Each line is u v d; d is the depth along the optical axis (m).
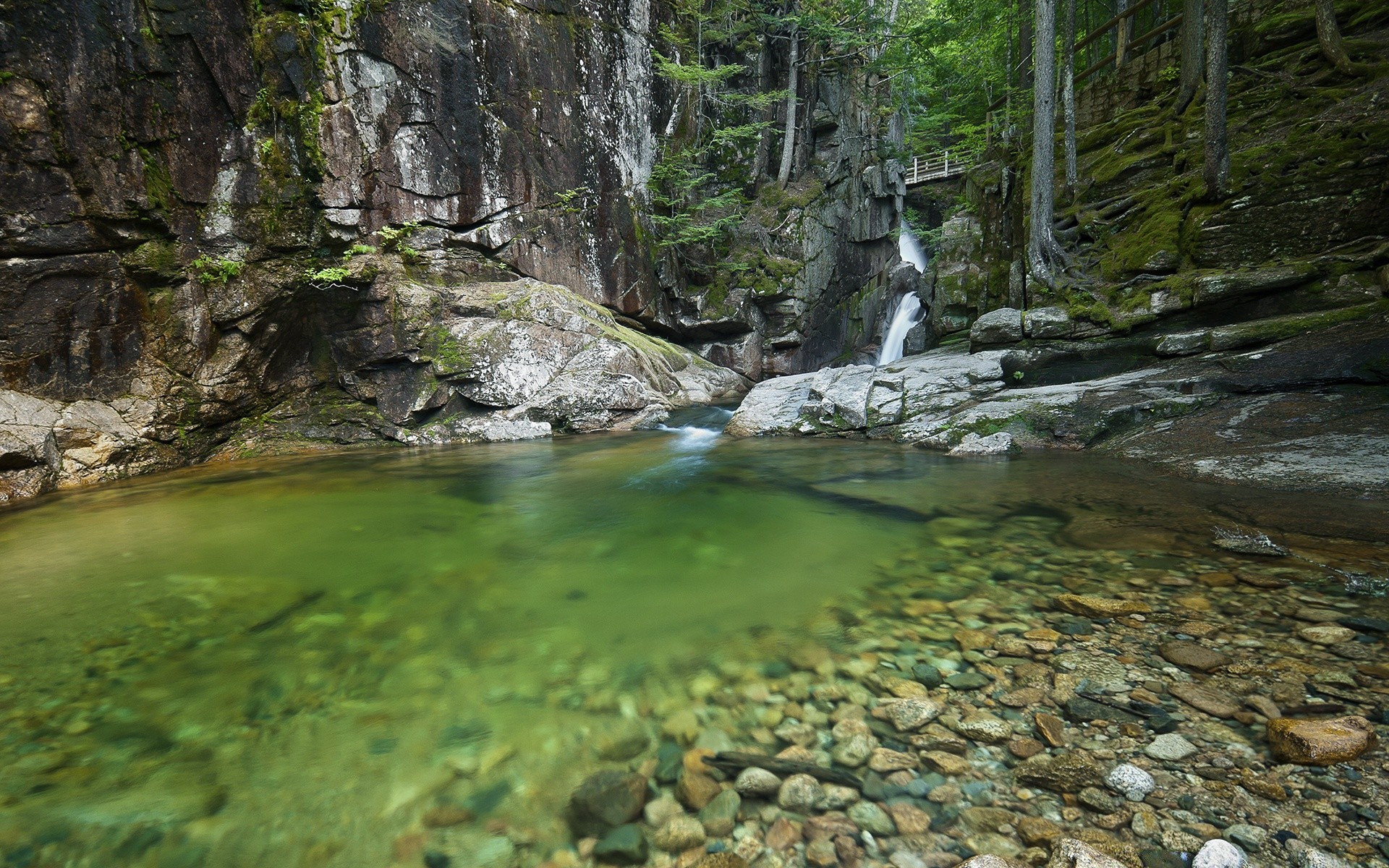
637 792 2.05
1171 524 4.44
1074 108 13.63
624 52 18.14
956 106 25.28
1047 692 2.47
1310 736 1.98
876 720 2.36
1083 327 9.74
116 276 9.67
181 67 10.27
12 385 8.68
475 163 14.42
